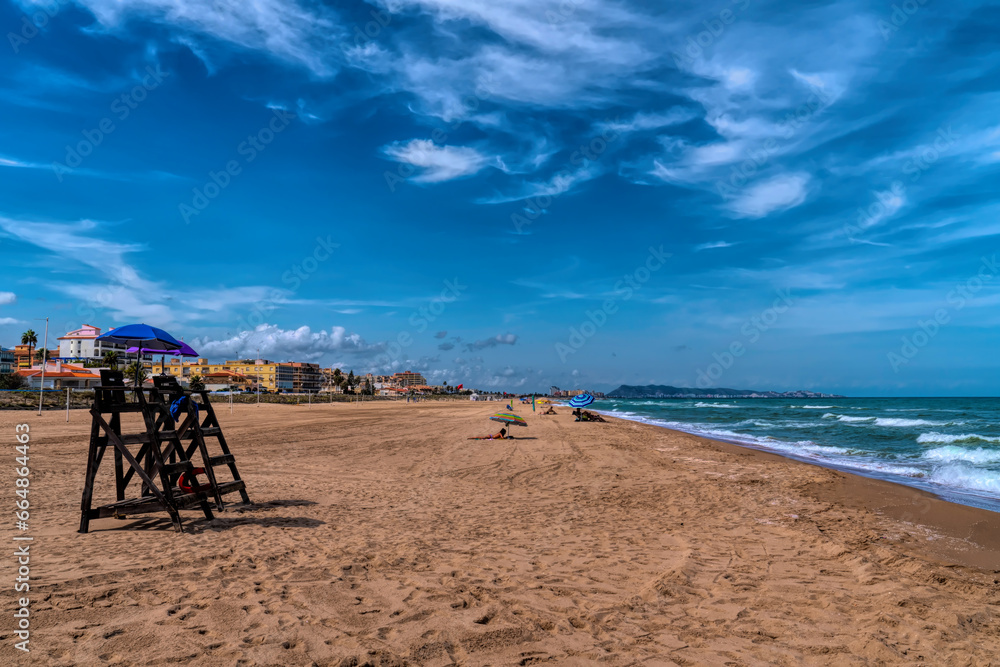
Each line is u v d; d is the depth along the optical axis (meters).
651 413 59.97
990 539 7.14
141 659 3.11
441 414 45.03
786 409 73.06
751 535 7.10
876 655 3.57
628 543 6.51
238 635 3.49
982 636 3.96
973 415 49.03
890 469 14.77
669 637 3.80
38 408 37.84
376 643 3.46
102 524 6.54
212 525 6.65
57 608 3.79
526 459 15.15
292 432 23.22
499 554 5.80
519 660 3.34
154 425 6.54
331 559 5.32
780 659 3.51
